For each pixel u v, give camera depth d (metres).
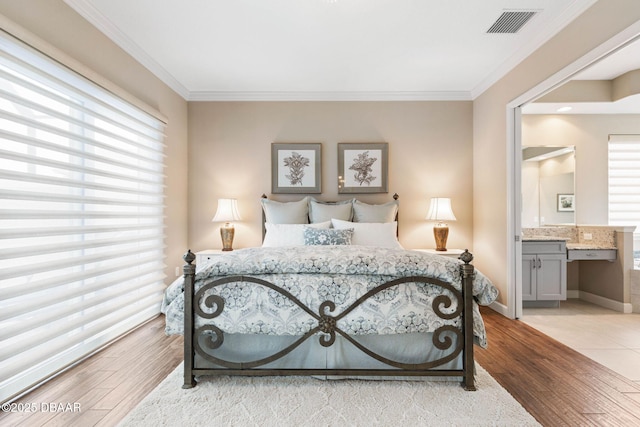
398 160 4.40
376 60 3.43
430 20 2.71
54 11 2.24
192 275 2.04
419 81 4.00
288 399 1.90
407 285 2.04
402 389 2.01
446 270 2.03
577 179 4.41
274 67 3.59
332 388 2.02
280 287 2.02
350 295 2.00
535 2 2.48
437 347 2.00
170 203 3.89
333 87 4.19
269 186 4.39
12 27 1.85
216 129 4.37
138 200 3.34
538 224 4.44
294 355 2.10
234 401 1.88
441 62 3.48
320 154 4.36
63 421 1.72
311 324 2.00
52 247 2.20
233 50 3.21
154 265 3.52
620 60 3.45
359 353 2.09
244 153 4.38
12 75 1.92
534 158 4.45
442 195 4.39
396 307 1.99
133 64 3.16
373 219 4.04
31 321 2.02
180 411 1.79
